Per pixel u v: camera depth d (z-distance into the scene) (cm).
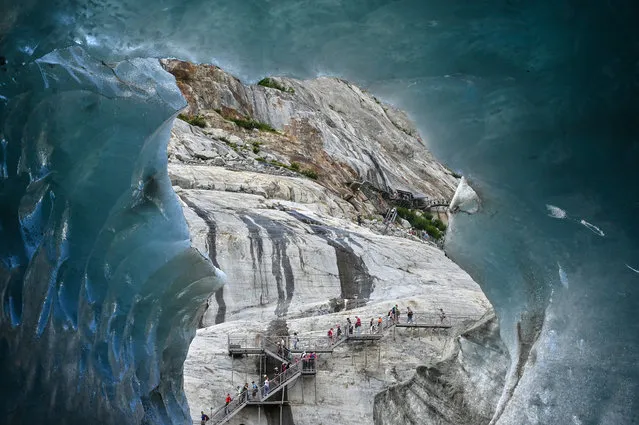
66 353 2628
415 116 2825
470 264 3275
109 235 2777
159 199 2916
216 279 3036
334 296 4628
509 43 2702
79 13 2573
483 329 4156
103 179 2755
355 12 2647
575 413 2988
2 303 2525
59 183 2667
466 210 3197
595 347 2998
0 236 2559
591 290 3000
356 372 4262
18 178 2584
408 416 4062
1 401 2469
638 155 2750
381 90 2789
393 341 4391
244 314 4447
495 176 2897
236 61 2650
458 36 2694
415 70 2730
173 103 2795
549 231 3016
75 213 2700
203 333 4262
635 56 2658
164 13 2594
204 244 4597
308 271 4678
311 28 2650
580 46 2678
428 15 2672
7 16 2508
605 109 2725
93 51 2608
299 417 4097
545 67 2714
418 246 5150
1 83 2531
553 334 3081
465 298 4691
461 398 4012
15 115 2564
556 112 2756
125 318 2828
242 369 4175
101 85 2689
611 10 2631
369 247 4947
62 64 2616
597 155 2789
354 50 2689
